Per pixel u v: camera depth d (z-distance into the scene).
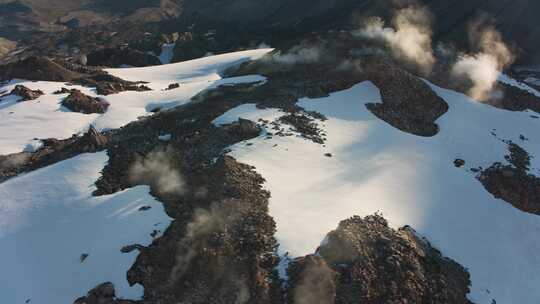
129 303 23.95
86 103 48.62
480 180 37.66
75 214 30.23
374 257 26.33
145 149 36.91
